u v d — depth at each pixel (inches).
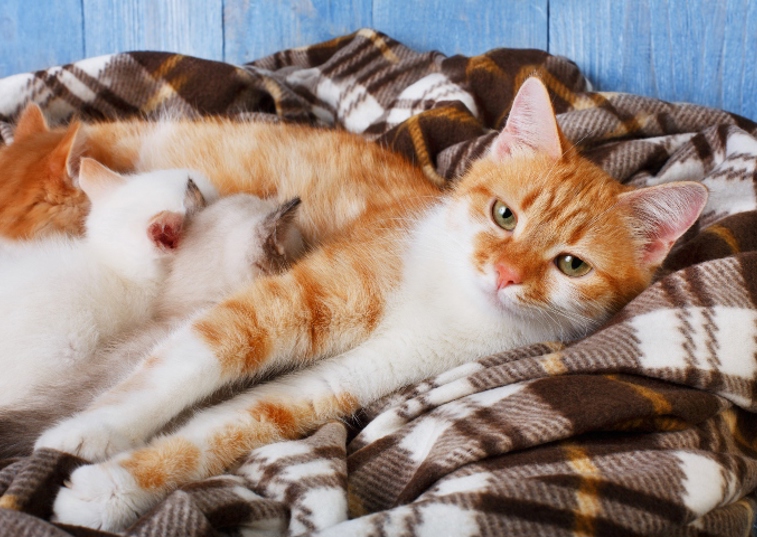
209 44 34.1
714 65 30.3
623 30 30.9
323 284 22.2
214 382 21.2
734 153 25.6
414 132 28.4
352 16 33.3
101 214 23.6
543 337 23.0
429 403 20.8
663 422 19.9
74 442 19.4
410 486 18.9
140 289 23.2
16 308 21.3
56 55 34.8
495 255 22.2
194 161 27.2
